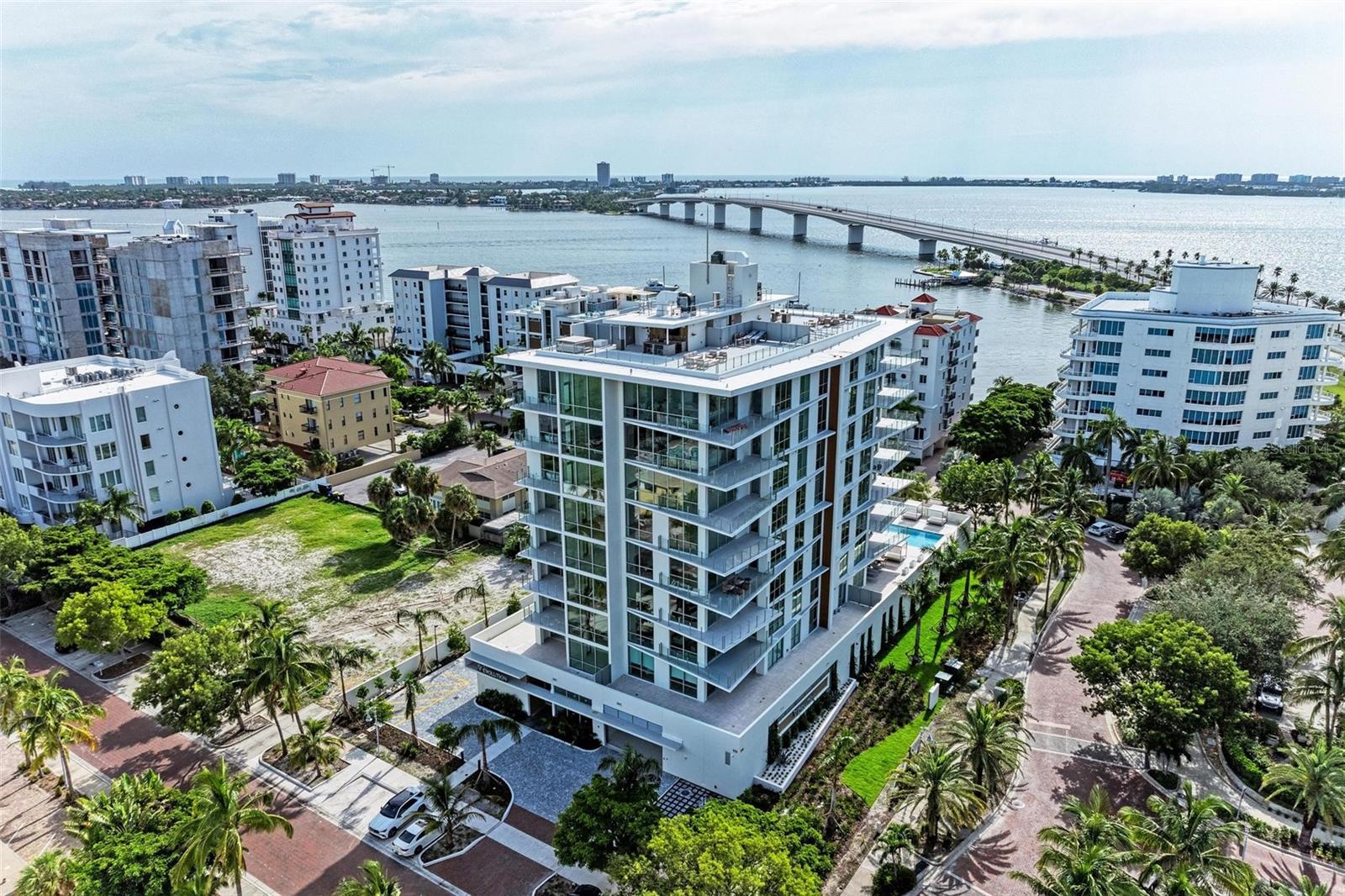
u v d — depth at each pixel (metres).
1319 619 74.25
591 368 53.94
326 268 181.88
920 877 48.00
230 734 61.00
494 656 63.66
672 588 55.50
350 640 73.50
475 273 173.38
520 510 66.81
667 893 38.88
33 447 91.00
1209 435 105.94
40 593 77.44
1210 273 105.56
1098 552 90.94
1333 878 47.12
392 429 126.62
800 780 56.28
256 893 47.12
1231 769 56.66
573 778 56.38
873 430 70.94
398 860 49.44
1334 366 124.62
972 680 67.19
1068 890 38.47
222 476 109.75
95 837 42.69
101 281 149.38
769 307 68.88
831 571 66.50
